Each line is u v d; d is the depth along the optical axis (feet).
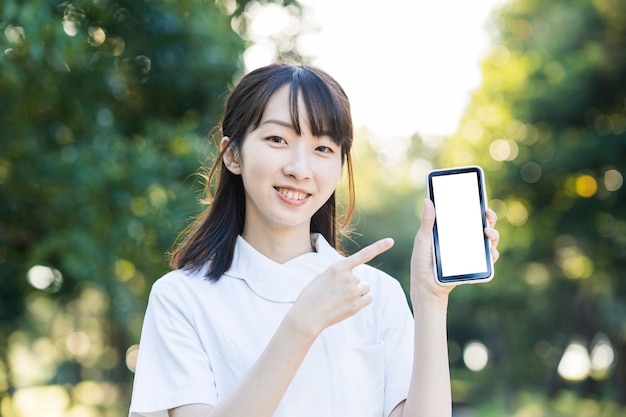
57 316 57.36
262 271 7.92
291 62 8.17
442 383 7.38
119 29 27.53
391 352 8.13
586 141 59.52
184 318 7.85
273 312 7.84
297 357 6.84
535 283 81.71
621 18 60.18
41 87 26.40
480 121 66.95
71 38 23.53
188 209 26.25
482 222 7.51
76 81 27.35
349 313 6.91
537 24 67.26
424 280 7.50
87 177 26.35
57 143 29.09
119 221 26.37
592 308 79.46
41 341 69.05
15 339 50.14
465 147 69.00
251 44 30.01
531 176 63.16
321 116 7.63
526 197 64.03
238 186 8.32
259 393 6.78
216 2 29.94
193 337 7.79
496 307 92.68
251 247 8.01
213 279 7.97
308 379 7.68
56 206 27.99
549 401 86.89
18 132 28.40
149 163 26.73
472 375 108.27
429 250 7.54
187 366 7.61
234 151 8.06
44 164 27.91
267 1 29.84
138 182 26.55
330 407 7.70
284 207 7.68
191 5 28.32
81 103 27.94
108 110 29.09
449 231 7.52
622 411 73.00
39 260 28.07
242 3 29.99
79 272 26.14
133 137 29.27
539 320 86.69
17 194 29.66
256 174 7.68
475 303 93.66
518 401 91.66
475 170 7.57
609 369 77.66
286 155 7.64
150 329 7.92
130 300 30.48
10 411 43.52
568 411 80.12
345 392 7.76
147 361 7.81
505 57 67.92
